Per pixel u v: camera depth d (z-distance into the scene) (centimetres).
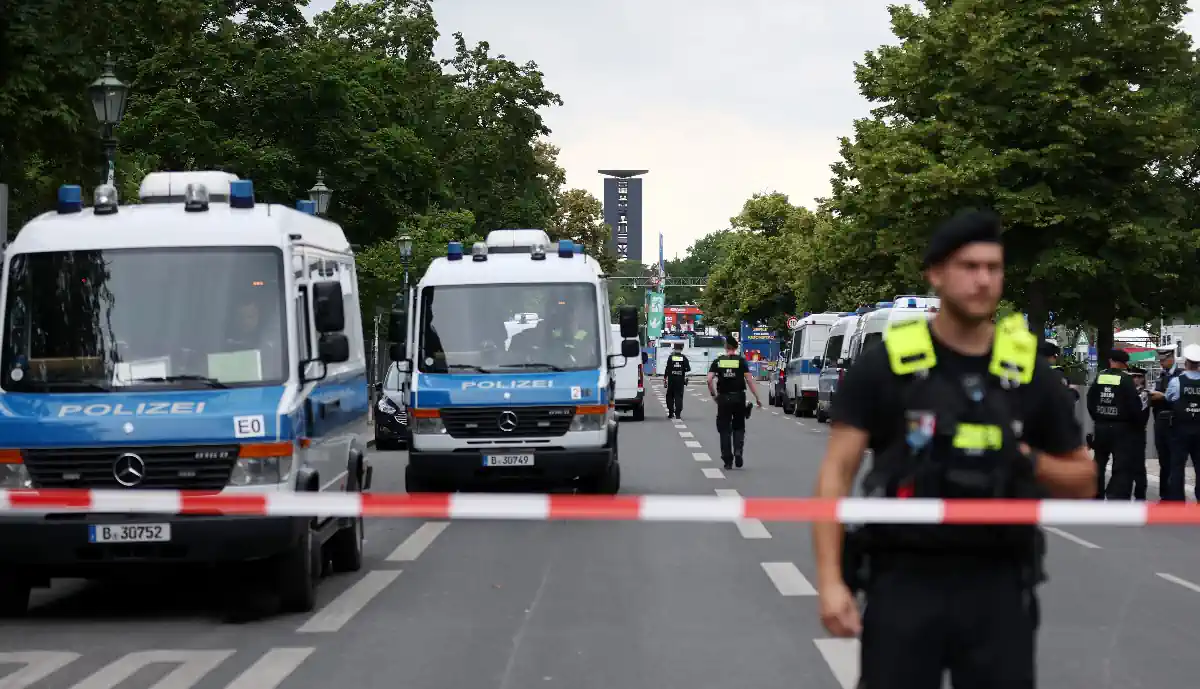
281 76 8219
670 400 8350
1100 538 2953
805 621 1912
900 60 7575
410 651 1720
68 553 1909
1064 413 811
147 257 2088
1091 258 7169
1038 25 7100
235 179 2420
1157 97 7150
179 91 7994
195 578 2425
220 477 1956
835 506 802
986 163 7044
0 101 3903
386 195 8644
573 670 1598
